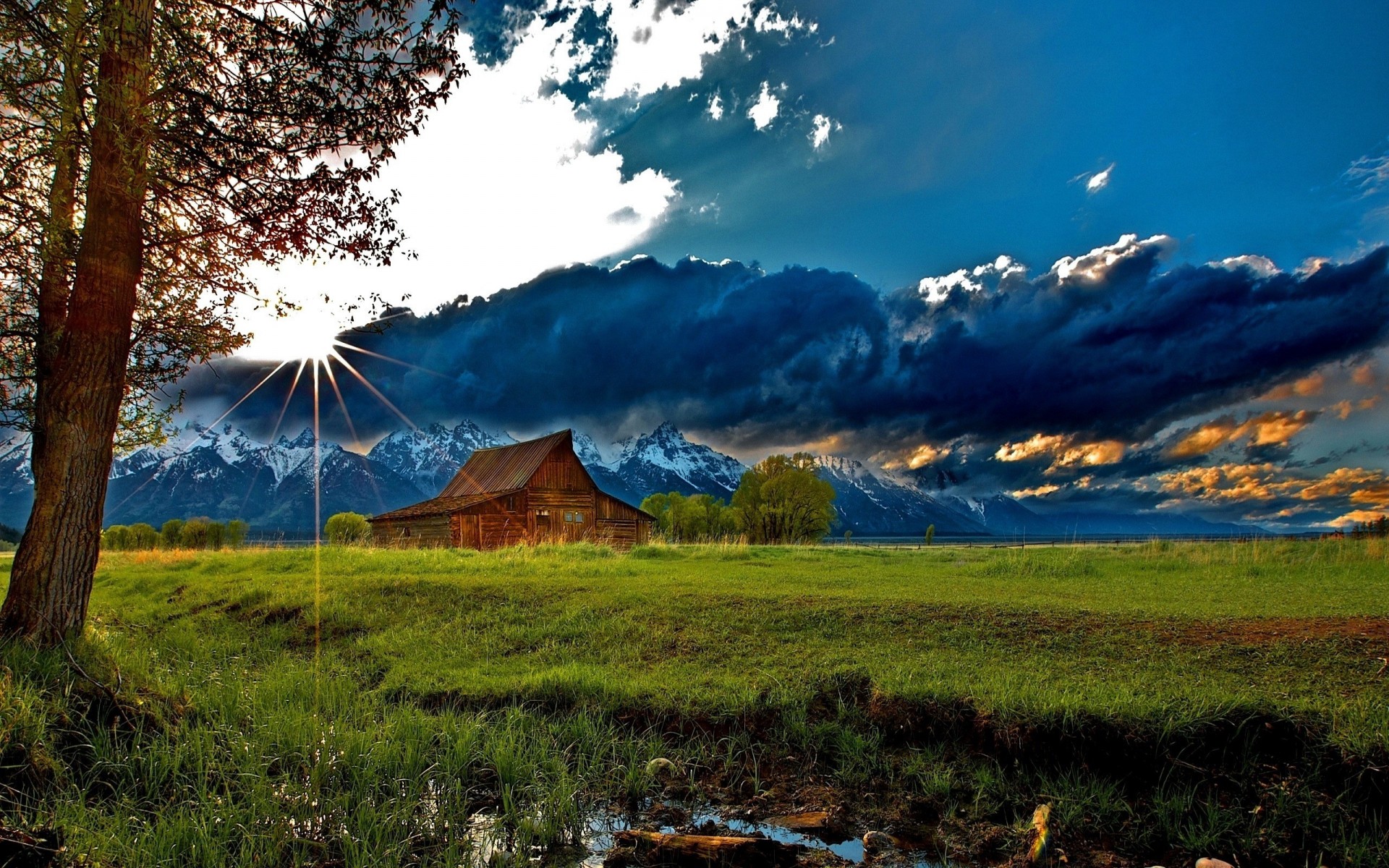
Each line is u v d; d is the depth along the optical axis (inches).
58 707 227.0
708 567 766.5
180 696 282.7
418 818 217.6
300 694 323.0
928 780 237.3
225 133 315.0
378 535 1893.5
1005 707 253.9
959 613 396.8
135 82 290.0
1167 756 228.1
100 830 186.9
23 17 269.6
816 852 204.8
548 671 344.5
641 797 239.3
